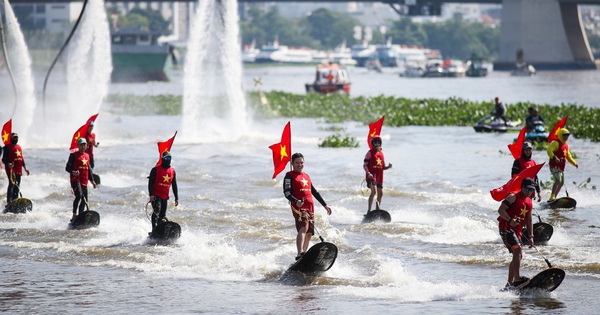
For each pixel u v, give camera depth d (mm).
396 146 98625
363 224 50375
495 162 79625
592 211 52844
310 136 114625
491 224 49469
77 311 32594
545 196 58375
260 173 75062
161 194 46844
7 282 37812
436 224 50219
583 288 34938
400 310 32156
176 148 96688
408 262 40750
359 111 156500
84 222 50625
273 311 32344
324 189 65500
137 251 44250
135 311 32500
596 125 105562
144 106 187625
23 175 74312
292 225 50375
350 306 32938
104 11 117938
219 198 61969
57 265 41469
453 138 107625
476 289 34969
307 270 38125
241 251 44031
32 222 53000
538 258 40031
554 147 55062
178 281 37812
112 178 73562
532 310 31688
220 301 34000
